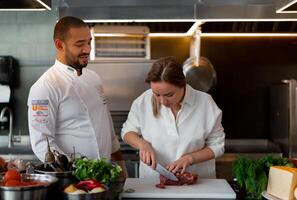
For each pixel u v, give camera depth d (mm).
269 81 3721
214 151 2082
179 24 3486
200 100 2121
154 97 2105
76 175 1584
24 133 3709
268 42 3711
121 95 3455
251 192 1793
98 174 1577
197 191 1805
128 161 3125
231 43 3713
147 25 3490
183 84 1895
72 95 2145
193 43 3537
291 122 3100
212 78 3389
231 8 2891
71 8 2902
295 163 1845
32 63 3703
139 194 1753
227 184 1937
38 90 2055
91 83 2281
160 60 1896
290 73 3711
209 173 2178
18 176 1520
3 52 3709
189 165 2021
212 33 3568
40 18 3695
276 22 3473
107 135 2330
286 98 3162
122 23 3439
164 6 2891
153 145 2127
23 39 3703
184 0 3168
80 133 2199
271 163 1808
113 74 3445
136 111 2188
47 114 2041
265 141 3740
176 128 2088
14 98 3701
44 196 1441
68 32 2082
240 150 3482
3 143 3693
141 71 3441
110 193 1546
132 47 3432
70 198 1458
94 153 2242
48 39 3703
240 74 3732
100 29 3312
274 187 1739
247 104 3736
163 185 1885
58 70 2164
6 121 3672
